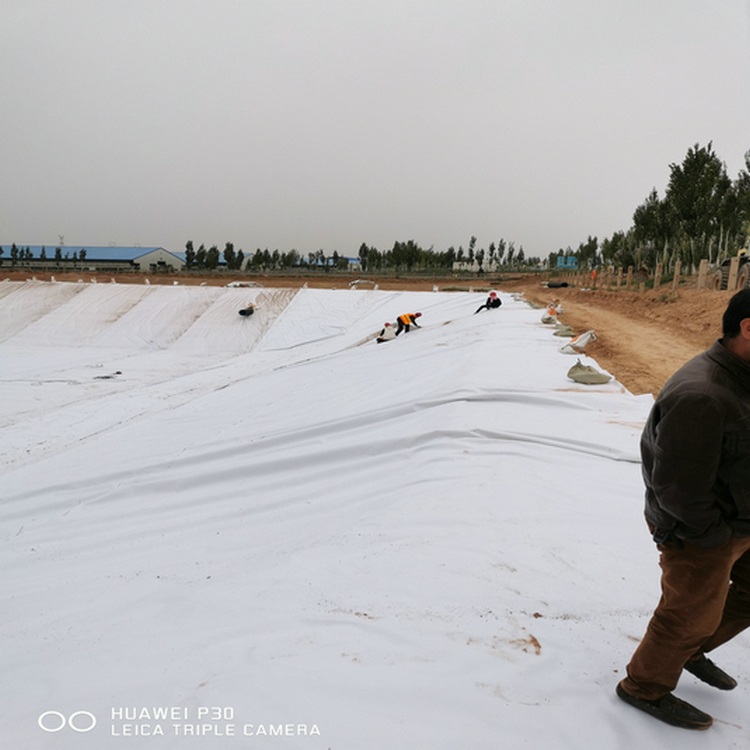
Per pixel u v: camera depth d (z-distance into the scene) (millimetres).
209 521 7164
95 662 3582
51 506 8836
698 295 21250
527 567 4074
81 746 2652
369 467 7723
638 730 2467
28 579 6398
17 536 7965
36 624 4844
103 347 33312
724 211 29781
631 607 3543
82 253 90375
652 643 2424
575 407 8758
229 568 5363
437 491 5793
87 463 11477
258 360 27750
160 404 18641
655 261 35938
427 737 2449
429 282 62688
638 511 5113
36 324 36625
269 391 17406
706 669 2652
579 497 5457
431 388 11430
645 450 2387
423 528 4898
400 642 3201
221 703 2758
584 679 2842
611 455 6727
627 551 4324
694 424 2029
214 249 80375
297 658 3105
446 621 3412
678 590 2270
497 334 16844
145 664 3395
